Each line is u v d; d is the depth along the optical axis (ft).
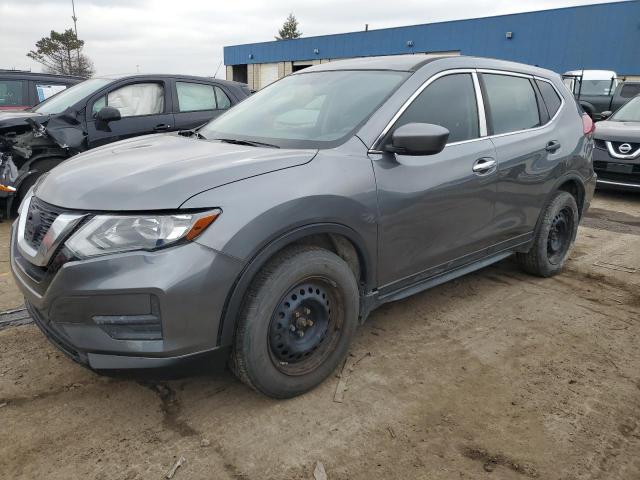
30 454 7.35
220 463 7.27
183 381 9.18
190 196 7.19
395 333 11.09
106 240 7.03
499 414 8.44
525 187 12.43
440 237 10.48
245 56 129.39
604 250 17.33
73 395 8.71
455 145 10.69
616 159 25.14
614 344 10.82
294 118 10.52
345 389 9.02
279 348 8.22
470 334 11.12
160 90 22.15
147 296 6.91
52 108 20.68
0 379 9.08
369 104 9.87
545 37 77.87
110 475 7.01
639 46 69.36
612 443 7.80
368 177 8.91
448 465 7.31
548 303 12.80
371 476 7.09
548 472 7.21
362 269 9.29
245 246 7.34
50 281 7.30
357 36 102.42
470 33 85.56
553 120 13.69
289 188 7.89
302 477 7.06
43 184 8.61
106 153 9.46
